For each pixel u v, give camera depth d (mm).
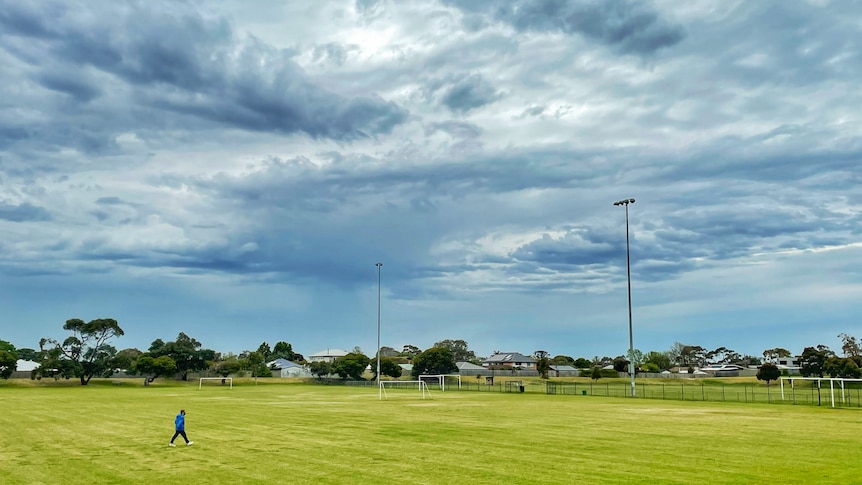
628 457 27609
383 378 151500
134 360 157000
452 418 47312
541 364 163250
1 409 58125
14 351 171000
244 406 62375
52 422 44781
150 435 36469
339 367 152625
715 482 22141
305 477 23391
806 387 119625
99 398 79250
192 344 153875
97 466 25938
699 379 159375
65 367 132875
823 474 23531
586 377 163625
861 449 29781
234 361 162875
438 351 153750
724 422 43344
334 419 46594
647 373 172625
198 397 81875
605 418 46906
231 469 25062
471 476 23406
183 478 23359
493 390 103312
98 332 138750
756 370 176500
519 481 22438
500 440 33594
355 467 25328
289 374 175625
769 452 28906
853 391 91750
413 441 33250
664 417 47688
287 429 39438
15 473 24547
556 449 30094
